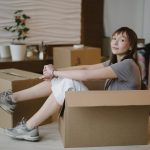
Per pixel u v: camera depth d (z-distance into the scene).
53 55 4.10
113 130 2.33
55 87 2.43
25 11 4.20
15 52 3.85
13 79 2.62
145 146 2.38
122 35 2.47
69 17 4.56
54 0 4.39
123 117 2.32
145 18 5.07
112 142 2.34
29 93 2.56
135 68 2.43
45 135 2.54
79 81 2.45
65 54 3.85
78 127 2.28
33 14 4.26
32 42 4.31
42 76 2.65
